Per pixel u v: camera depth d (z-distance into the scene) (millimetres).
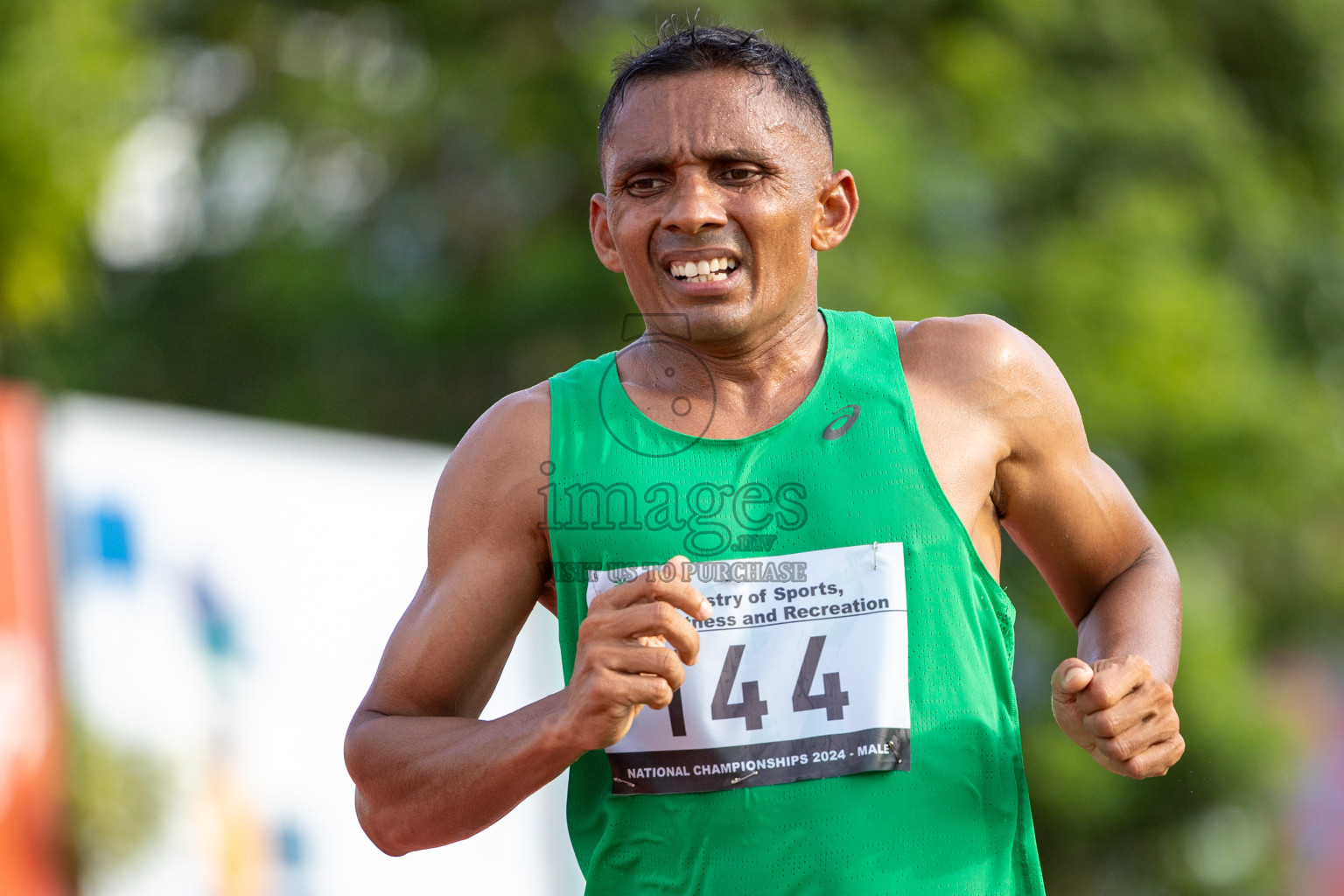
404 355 38375
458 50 36625
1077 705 6047
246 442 19234
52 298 28438
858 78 34094
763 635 6340
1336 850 40531
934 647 6375
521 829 21578
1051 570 7332
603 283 34312
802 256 6613
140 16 37188
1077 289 33812
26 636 16391
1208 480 34812
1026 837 6520
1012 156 34938
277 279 38344
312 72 39312
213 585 18453
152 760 17406
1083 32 36906
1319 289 40719
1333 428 38531
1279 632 41562
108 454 17453
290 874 18844
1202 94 37719
